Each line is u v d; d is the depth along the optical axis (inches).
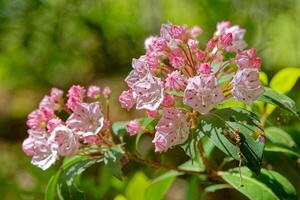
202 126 15.2
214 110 16.0
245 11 35.2
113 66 43.9
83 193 16.6
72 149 16.0
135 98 15.9
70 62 41.8
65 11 39.1
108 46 42.3
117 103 40.5
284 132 19.4
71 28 40.3
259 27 35.9
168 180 20.7
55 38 39.2
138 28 42.3
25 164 26.0
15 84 46.2
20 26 38.4
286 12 36.8
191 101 14.6
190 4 41.8
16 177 32.1
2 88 48.7
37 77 43.9
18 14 38.1
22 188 29.4
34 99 48.5
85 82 44.8
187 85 14.8
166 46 16.3
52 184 17.8
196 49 16.5
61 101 18.3
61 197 16.7
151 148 25.3
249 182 17.1
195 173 18.3
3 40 39.5
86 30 40.7
